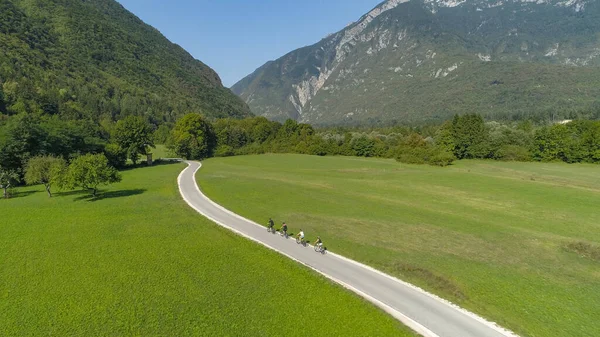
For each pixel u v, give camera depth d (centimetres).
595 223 5688
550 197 7350
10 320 2856
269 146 16588
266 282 3503
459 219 5794
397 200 7056
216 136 16275
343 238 4762
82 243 4375
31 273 3612
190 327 2798
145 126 11994
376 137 16875
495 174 10362
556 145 12481
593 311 3119
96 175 6412
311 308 3073
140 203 6178
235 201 6519
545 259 4278
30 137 8762
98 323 2834
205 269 3747
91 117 16925
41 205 6031
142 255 4056
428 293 3325
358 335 2730
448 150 13325
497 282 3622
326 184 8575
